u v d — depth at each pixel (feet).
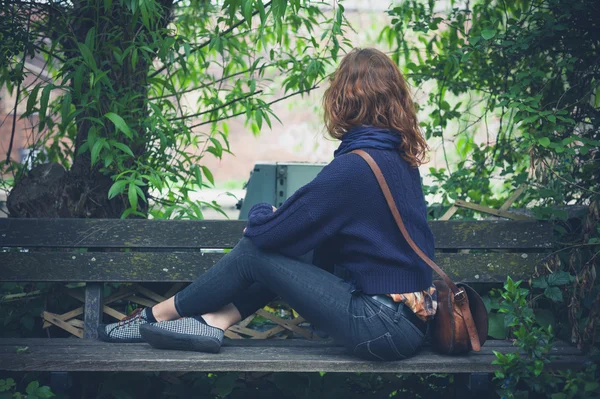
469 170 11.37
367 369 7.29
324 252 7.40
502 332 8.66
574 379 7.39
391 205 6.84
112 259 8.71
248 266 7.40
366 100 7.02
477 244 8.92
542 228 8.93
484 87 11.39
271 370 7.32
